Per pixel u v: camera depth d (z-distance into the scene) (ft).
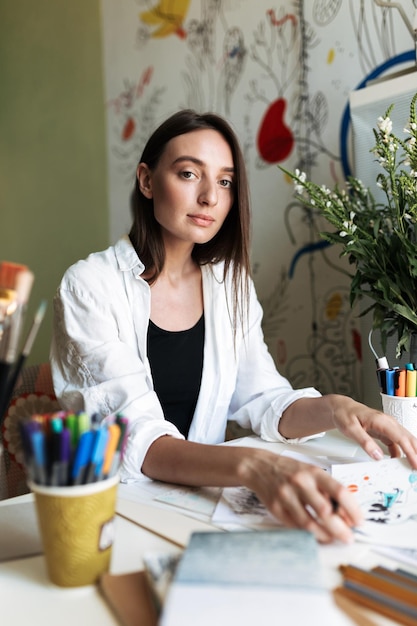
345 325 5.05
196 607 1.25
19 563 1.83
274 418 3.27
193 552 1.47
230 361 3.73
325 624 1.22
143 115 7.01
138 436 2.60
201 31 6.17
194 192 3.37
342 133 4.96
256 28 5.60
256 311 3.93
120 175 7.45
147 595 1.57
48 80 8.47
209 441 3.68
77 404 3.03
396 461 2.55
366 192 3.98
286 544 1.51
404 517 2.04
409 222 3.51
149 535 2.01
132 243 3.66
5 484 3.52
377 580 1.56
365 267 3.56
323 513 1.83
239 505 2.21
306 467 2.00
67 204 8.35
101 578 1.66
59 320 3.30
